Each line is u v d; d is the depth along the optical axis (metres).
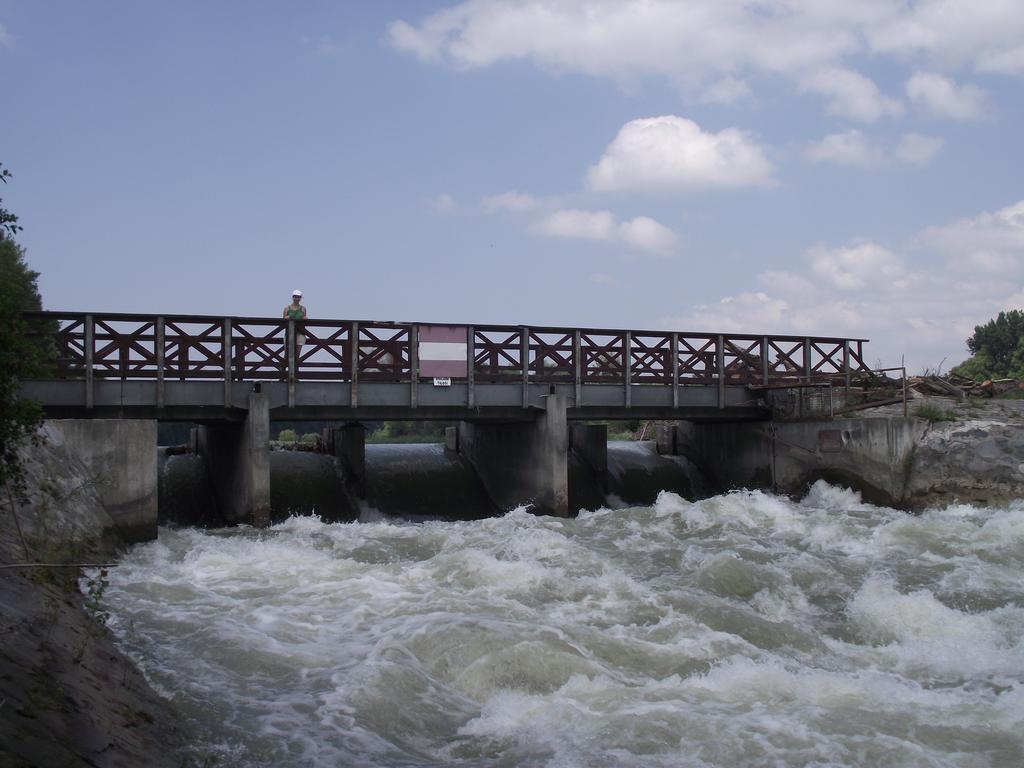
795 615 14.52
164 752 7.98
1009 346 77.56
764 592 15.39
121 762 7.13
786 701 10.14
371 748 8.67
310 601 14.06
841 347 31.73
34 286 26.38
